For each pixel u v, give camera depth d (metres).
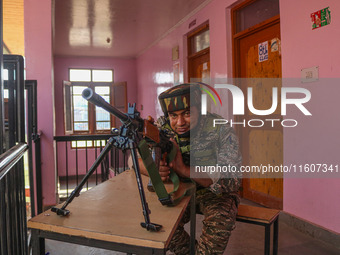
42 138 3.61
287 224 2.96
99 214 0.95
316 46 2.64
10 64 1.51
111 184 1.36
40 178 2.85
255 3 3.69
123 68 8.82
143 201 0.85
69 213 0.95
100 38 6.77
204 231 1.37
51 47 3.66
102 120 8.44
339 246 2.42
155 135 1.04
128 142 0.92
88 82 8.53
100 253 2.36
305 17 2.75
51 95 3.64
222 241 1.33
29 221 0.88
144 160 0.96
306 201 2.79
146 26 5.93
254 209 1.72
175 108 1.36
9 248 1.25
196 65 5.32
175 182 1.20
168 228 0.84
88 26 5.89
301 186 2.85
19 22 4.74
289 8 2.94
